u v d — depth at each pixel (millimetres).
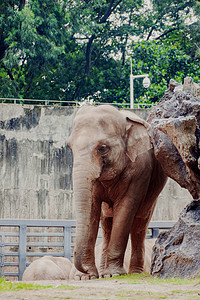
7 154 18438
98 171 10242
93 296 6820
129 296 6820
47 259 13977
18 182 18406
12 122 18578
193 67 30656
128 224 10984
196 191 10555
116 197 11102
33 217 18375
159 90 29516
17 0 27844
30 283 8266
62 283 8648
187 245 9234
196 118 10180
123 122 10945
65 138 18703
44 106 18750
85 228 9836
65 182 18578
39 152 18594
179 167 10836
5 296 6695
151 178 11719
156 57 30641
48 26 27391
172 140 10164
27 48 27062
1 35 27344
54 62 28781
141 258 11984
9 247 17797
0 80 28438
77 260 9727
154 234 15836
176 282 8258
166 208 18906
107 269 10750
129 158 10977
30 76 30734
